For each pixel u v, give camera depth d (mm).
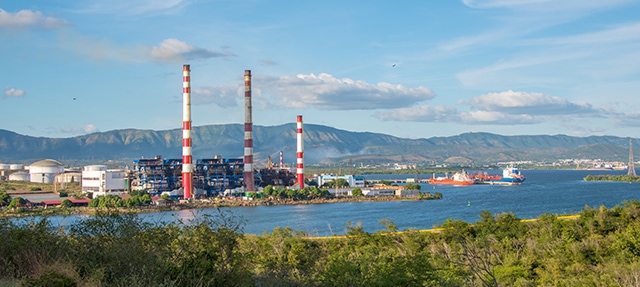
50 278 25625
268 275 41000
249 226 156500
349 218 177250
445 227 90938
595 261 68000
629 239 69000
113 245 30297
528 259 68562
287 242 72375
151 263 29266
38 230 30828
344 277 42594
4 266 27828
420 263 44438
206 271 31203
